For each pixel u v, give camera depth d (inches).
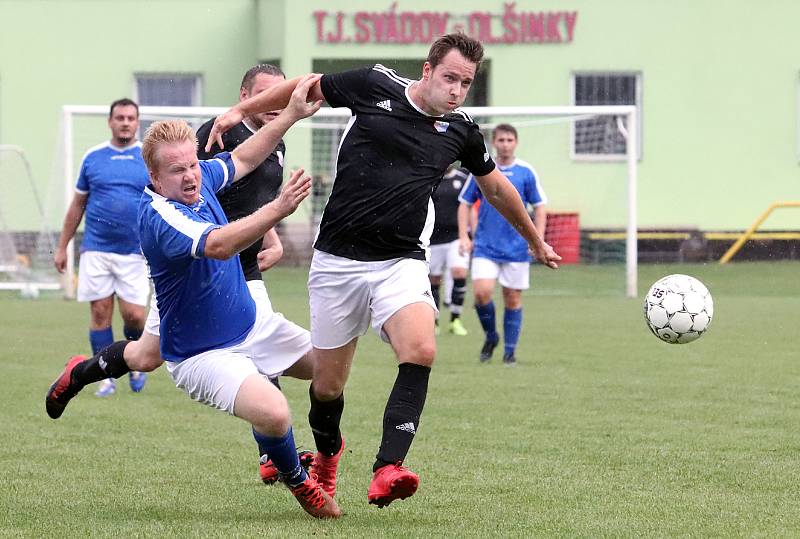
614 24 2876.5
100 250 1096.2
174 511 631.2
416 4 2822.3
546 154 2738.7
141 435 868.6
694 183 2933.1
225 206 731.4
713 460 770.2
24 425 909.8
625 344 1465.3
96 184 1095.0
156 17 2923.2
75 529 586.6
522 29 2849.4
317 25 2805.1
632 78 2898.6
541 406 999.0
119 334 1556.3
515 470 740.7
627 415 952.3
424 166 624.1
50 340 1488.7
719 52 2910.9
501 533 579.8
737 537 573.3
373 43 2824.8
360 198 618.8
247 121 735.7
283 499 666.2
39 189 2896.2
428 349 605.0
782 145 2942.9
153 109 2055.9
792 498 661.3
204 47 2942.9
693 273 2603.3
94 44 2903.5
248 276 746.2
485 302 1293.1
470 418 938.7
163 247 561.9
